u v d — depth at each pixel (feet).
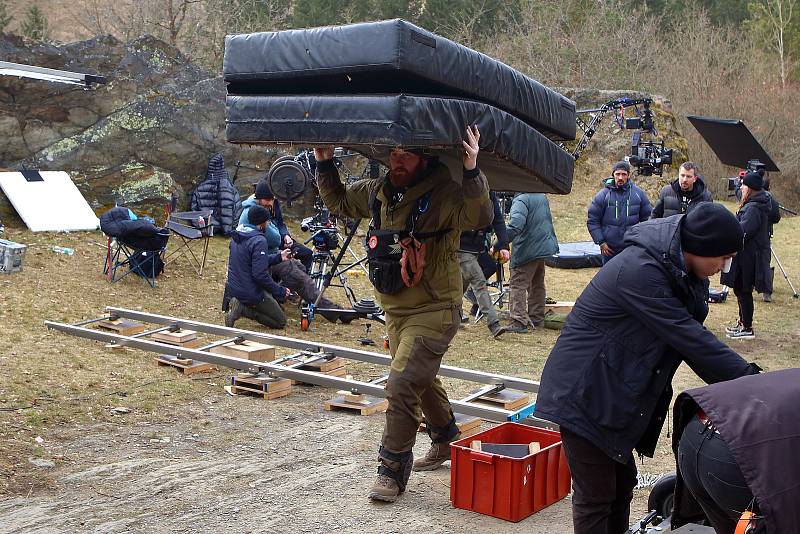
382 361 25.99
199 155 50.16
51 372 24.21
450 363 29.84
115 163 47.83
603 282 12.75
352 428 21.98
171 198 45.98
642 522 13.73
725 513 10.80
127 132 48.03
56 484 17.38
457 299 17.20
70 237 42.68
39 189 43.73
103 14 92.53
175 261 42.50
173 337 28.14
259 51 15.78
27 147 46.03
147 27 87.10
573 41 99.14
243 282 32.71
